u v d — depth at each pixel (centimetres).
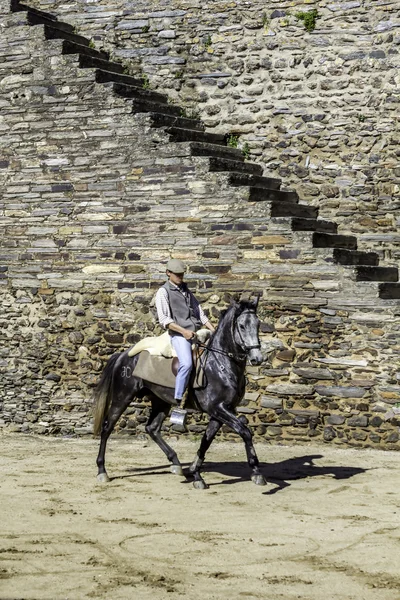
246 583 675
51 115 1480
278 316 1299
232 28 1599
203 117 1609
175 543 780
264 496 962
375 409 1231
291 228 1302
